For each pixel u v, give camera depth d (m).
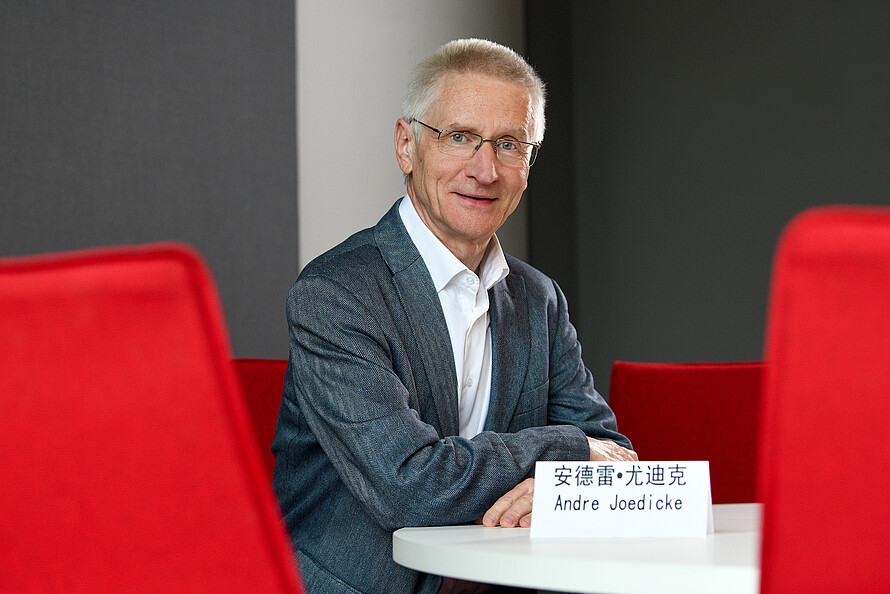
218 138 3.04
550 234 4.86
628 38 4.91
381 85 3.81
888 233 0.54
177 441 0.60
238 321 3.07
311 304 1.65
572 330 2.10
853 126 4.41
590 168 4.98
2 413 0.59
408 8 3.98
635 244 4.85
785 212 4.54
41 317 0.58
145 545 0.62
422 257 1.81
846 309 0.56
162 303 0.58
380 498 1.48
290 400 1.79
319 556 1.66
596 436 1.99
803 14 4.54
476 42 1.88
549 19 4.87
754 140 4.62
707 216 4.70
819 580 0.62
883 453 0.58
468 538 1.24
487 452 1.48
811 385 0.58
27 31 2.55
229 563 0.63
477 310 1.85
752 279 4.58
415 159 1.87
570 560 1.01
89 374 0.58
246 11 3.16
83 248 2.65
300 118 3.45
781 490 0.60
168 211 2.88
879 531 0.60
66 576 0.63
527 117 1.86
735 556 1.01
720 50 4.71
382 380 1.58
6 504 0.61
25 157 2.53
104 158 2.72
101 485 0.61
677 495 1.23
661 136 4.82
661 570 0.95
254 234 3.14
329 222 3.55
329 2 3.60
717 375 2.41
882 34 4.36
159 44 2.89
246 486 0.62
